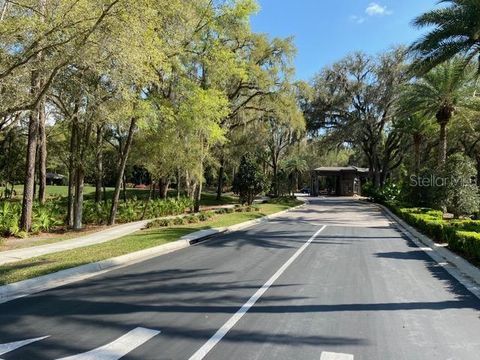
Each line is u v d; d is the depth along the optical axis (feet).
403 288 24.64
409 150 148.15
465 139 133.59
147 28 38.58
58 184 263.90
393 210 86.74
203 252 38.24
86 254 34.55
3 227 49.62
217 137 75.31
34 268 28.60
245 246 41.83
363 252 37.99
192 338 16.53
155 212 79.25
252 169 106.73
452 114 87.15
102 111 48.19
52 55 36.22
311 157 219.82
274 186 153.69
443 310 20.39
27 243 45.09
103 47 34.88
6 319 18.81
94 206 69.97
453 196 69.15
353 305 21.13
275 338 16.60
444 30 57.41
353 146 158.92
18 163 104.94
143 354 14.98
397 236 50.57
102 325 18.02
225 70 73.20
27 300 21.98
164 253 37.96
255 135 122.93
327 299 22.21
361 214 88.07
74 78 42.80
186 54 66.18
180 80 64.80
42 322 18.40
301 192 246.47
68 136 85.40
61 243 44.39
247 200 108.88
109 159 102.37
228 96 98.27
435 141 136.67
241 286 25.03
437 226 43.52
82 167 60.75
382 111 138.10
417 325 18.26
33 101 38.81
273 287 24.77
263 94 101.45
